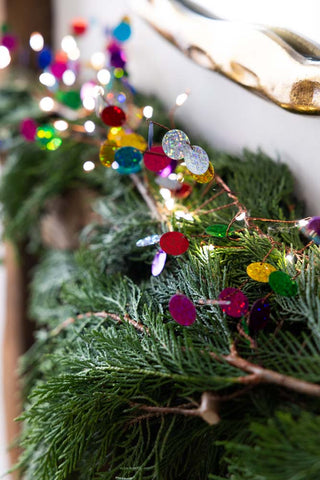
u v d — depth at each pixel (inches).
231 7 25.7
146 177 24.8
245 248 19.9
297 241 21.2
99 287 22.4
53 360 21.5
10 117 36.9
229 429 17.2
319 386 15.3
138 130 29.8
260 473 14.8
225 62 23.7
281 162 24.9
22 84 41.4
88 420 18.2
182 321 17.6
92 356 19.8
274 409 16.3
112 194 28.6
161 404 18.1
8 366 43.1
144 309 19.4
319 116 20.9
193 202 24.2
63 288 23.9
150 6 28.1
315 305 17.5
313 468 14.0
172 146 19.4
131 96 26.6
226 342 17.6
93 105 25.3
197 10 27.1
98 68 30.2
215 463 18.3
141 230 23.6
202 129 29.9
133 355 18.4
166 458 18.0
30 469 21.9
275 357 16.9
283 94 21.4
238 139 27.3
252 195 23.6
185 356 17.7
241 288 19.3
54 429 18.7
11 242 37.1
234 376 16.4
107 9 36.2
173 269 21.4
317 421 14.6
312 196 23.6
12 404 40.8
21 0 44.2
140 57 34.7
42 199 33.4
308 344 16.4
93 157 31.5
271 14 23.5
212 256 19.7
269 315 17.8
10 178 35.1
